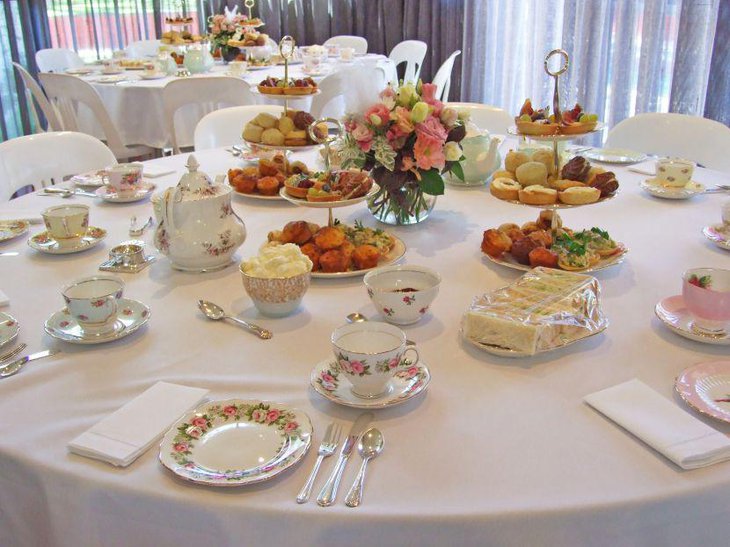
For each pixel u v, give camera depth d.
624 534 0.71
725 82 3.40
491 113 2.51
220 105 3.44
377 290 1.06
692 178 1.83
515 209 1.65
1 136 5.41
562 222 1.48
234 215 1.33
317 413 0.86
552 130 1.32
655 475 0.74
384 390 0.88
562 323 0.98
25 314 1.14
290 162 1.93
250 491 0.73
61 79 3.33
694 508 0.72
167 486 0.74
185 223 1.26
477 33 4.70
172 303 1.17
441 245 1.42
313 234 1.30
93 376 0.95
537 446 0.79
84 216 1.40
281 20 5.55
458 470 0.75
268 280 1.07
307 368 0.96
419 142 1.35
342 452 0.78
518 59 4.56
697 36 3.44
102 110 3.36
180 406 0.86
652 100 3.75
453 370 0.95
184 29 4.81
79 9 5.37
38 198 1.74
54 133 2.12
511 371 0.95
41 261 1.36
